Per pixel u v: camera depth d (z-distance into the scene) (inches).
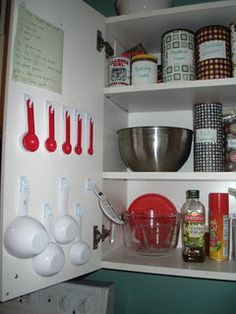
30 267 24.1
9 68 23.3
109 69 37.6
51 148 26.2
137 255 37.4
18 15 24.2
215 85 32.3
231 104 40.4
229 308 39.8
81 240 30.3
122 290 43.8
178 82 33.5
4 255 22.3
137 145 35.1
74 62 30.2
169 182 43.4
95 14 34.2
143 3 36.8
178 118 44.4
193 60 34.8
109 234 37.7
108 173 35.0
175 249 40.4
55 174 27.0
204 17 35.3
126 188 44.9
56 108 27.5
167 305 42.1
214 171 33.9
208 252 36.8
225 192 40.3
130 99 38.9
